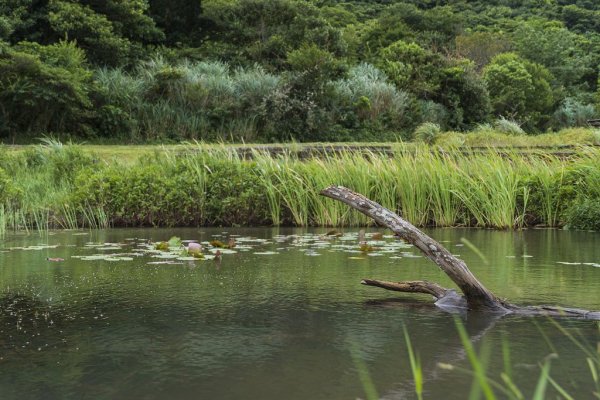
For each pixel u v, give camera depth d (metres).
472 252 4.68
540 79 35.97
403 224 2.75
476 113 24.73
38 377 1.78
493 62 37.12
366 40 33.09
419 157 8.02
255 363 1.90
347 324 2.42
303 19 25.09
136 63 21.41
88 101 16.98
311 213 7.57
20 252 4.61
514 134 20.06
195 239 5.62
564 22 63.19
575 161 8.12
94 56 20.78
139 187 7.21
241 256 4.40
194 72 19.89
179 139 18.11
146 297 2.93
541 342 2.14
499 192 7.27
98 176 7.37
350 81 22.12
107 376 1.78
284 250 4.78
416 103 22.62
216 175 7.50
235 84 19.66
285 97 19.27
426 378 1.76
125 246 4.99
